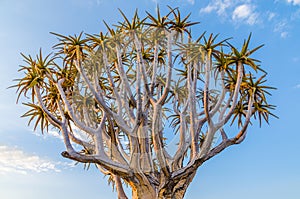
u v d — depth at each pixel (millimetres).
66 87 12156
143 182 9977
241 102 12586
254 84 11898
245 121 11648
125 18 9227
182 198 10516
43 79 11719
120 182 12727
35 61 11797
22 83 11578
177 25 9617
